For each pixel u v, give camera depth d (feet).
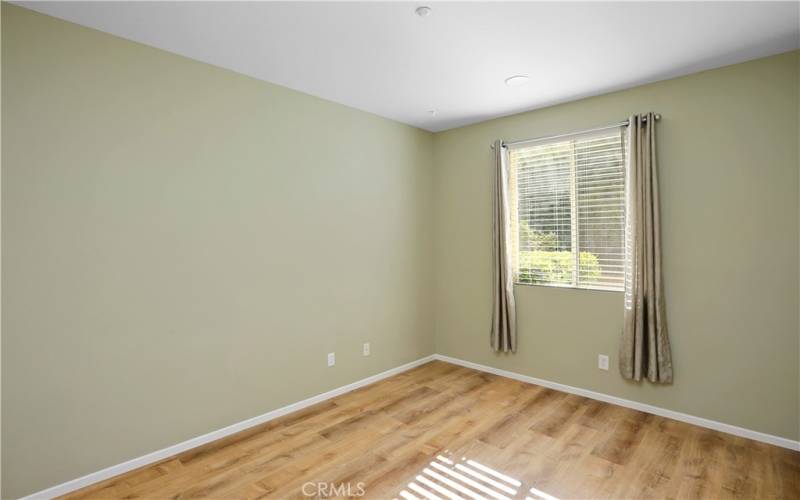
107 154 8.09
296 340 11.42
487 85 10.95
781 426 9.18
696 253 10.18
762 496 7.48
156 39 8.37
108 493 7.65
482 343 14.58
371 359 13.55
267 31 8.03
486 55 9.11
